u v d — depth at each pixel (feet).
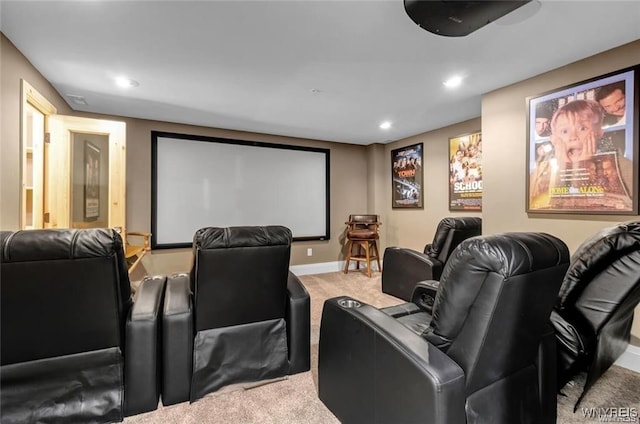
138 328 5.24
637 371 6.86
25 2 5.58
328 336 5.45
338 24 6.33
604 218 7.41
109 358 5.02
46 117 9.37
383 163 18.37
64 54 7.54
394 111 12.05
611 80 7.22
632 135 6.89
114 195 10.37
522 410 4.45
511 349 3.91
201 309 5.74
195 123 13.93
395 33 6.66
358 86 9.57
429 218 15.29
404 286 11.89
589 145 7.58
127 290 5.09
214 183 14.73
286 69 8.39
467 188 13.23
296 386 6.34
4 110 6.70
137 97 10.53
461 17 5.34
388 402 4.06
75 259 4.06
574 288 5.44
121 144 10.48
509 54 7.54
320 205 17.48
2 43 6.61
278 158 16.26
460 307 3.68
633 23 6.21
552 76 8.36
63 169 9.63
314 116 12.73
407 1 5.27
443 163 14.47
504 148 9.52
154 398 5.45
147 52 7.47
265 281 5.97
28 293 4.00
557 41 6.92
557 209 8.20
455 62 7.96
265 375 6.39
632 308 5.89
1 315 3.98
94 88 9.69
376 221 16.87
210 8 5.80
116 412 5.05
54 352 4.63
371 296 12.62
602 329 5.20
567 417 5.45
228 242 5.38
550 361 4.92
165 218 13.73
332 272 17.34
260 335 6.39
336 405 5.23
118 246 4.41
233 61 7.95
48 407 4.64
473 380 3.76
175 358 5.67
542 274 3.73
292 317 6.70
